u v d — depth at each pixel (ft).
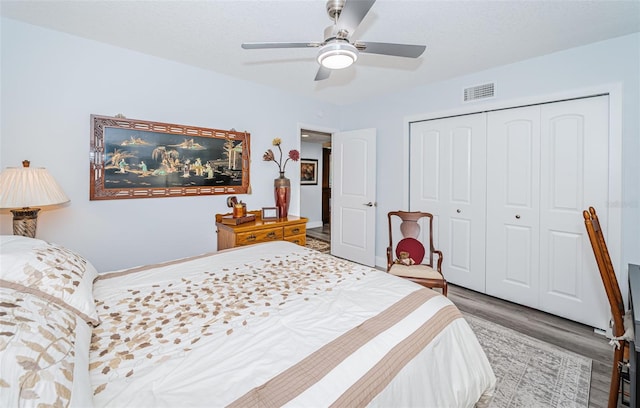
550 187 8.43
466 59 8.65
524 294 9.04
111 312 3.91
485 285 9.95
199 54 8.49
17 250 3.50
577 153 7.92
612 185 7.35
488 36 7.20
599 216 7.61
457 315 4.34
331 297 4.47
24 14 6.40
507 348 6.73
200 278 5.24
